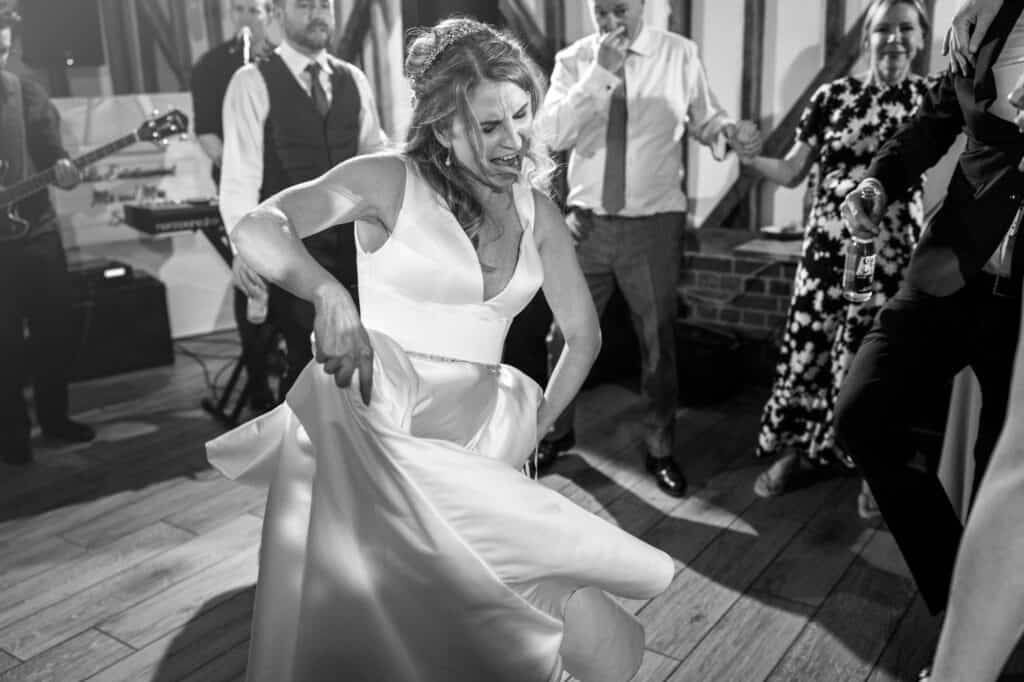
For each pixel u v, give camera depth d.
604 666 1.79
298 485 1.65
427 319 1.66
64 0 4.90
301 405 1.62
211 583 2.81
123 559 2.96
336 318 1.41
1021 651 2.32
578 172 3.41
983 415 2.32
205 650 2.46
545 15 4.51
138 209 4.49
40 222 3.81
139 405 4.42
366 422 1.55
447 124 1.61
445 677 1.60
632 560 1.65
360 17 5.15
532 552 1.58
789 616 2.54
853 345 3.05
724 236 4.34
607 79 3.16
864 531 3.02
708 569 2.80
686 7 4.24
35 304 3.84
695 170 4.40
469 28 1.64
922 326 2.24
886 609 2.56
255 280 2.57
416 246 1.62
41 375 3.92
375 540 1.58
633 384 4.48
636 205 3.28
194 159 5.29
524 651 1.56
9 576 2.87
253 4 4.31
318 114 3.40
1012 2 2.06
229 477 1.88
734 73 4.21
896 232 3.00
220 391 4.57
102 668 2.38
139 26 5.38
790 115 4.12
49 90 5.09
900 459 2.25
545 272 1.83
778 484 3.29
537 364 3.67
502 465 1.61
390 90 5.16
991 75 2.10
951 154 3.03
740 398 4.26
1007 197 2.10
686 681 2.27
